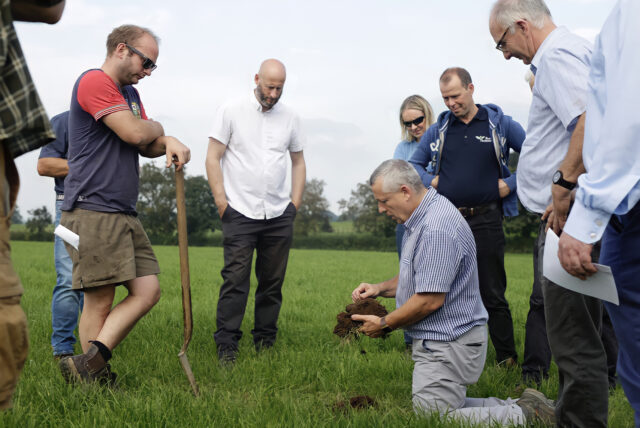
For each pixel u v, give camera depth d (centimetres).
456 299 357
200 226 9581
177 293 1002
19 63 178
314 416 322
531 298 432
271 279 528
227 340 489
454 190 479
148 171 9650
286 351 497
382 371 436
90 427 297
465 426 302
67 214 385
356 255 3912
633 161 214
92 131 383
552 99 295
